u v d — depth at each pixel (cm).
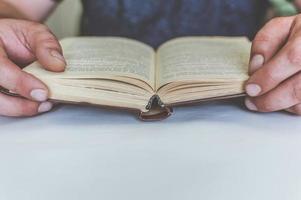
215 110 40
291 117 38
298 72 36
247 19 68
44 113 40
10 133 36
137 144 34
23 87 36
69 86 36
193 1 67
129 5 68
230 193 28
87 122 38
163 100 37
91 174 30
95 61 41
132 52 47
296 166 31
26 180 30
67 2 86
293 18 40
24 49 43
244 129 36
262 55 37
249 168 31
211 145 33
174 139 34
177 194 28
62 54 40
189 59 44
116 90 37
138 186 29
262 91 36
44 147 33
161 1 67
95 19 70
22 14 59
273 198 28
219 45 51
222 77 37
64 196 28
